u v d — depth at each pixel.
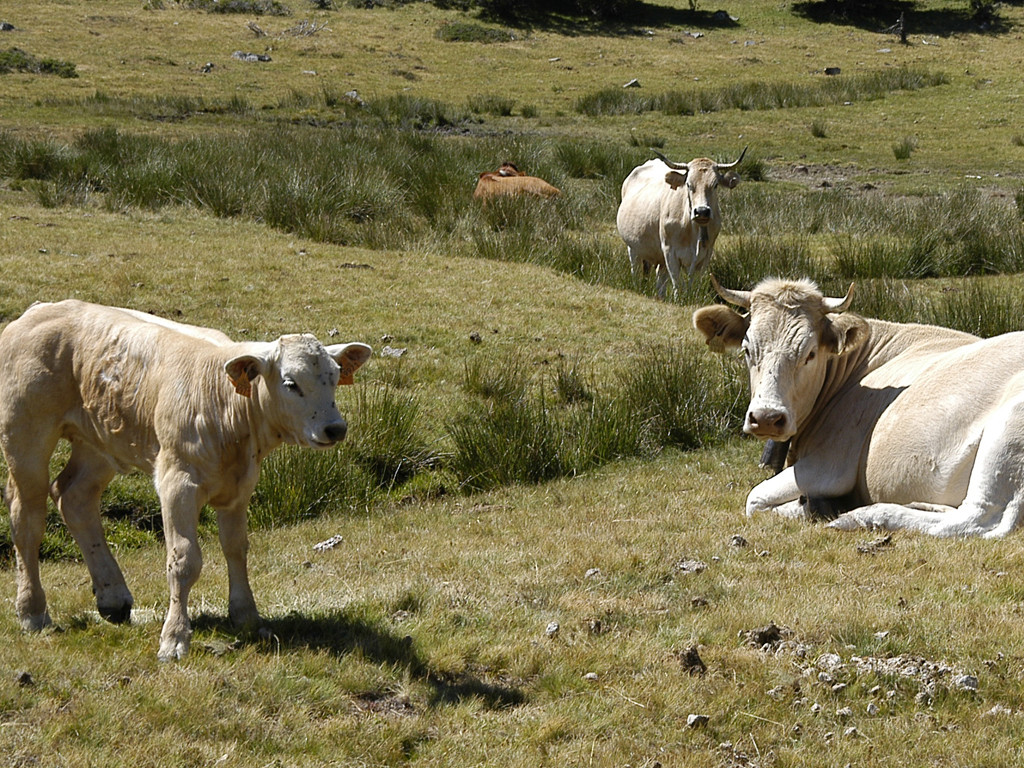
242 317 13.25
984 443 7.12
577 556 7.32
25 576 6.29
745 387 11.62
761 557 7.17
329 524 9.34
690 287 16.11
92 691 5.25
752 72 50.97
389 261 16.52
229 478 5.78
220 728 4.98
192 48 48.91
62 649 5.77
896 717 5.14
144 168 20.44
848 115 37.91
